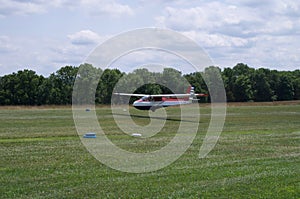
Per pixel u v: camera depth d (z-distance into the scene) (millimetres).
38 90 71188
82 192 9406
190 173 11680
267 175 11289
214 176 11227
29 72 71938
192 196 9109
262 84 86438
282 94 89062
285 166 12781
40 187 9859
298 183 10336
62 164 12945
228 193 9375
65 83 72250
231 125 28469
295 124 29422
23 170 11938
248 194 9297
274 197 9062
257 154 15406
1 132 22359
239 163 13383
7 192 9344
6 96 70312
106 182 10461
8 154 14742
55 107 53375
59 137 20531
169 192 9453
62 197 8969
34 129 24203
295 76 95375
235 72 90125
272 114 39719
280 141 19375
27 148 16281
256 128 26484
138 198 8945
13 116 34844
